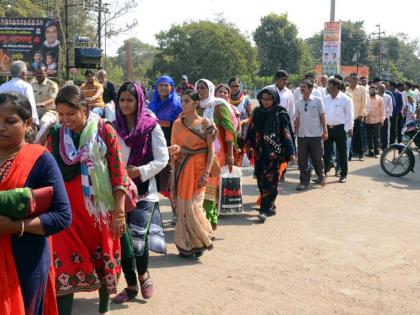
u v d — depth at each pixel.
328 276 5.26
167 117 7.78
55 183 2.65
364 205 8.41
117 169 3.70
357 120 13.23
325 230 6.92
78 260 3.67
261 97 7.39
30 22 23.02
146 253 4.48
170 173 4.86
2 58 23.14
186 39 64.44
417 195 9.30
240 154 7.98
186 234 5.55
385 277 5.26
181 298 4.64
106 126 3.68
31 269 2.62
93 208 3.64
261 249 6.09
